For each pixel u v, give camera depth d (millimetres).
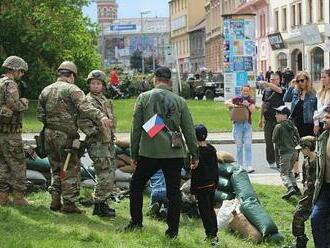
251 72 32156
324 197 9008
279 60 79688
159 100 9570
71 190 11055
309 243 10594
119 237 9492
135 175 9906
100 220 10875
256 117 33781
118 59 160750
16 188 11266
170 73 9750
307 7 69438
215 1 122062
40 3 42281
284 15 77625
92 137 11000
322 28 65188
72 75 11156
